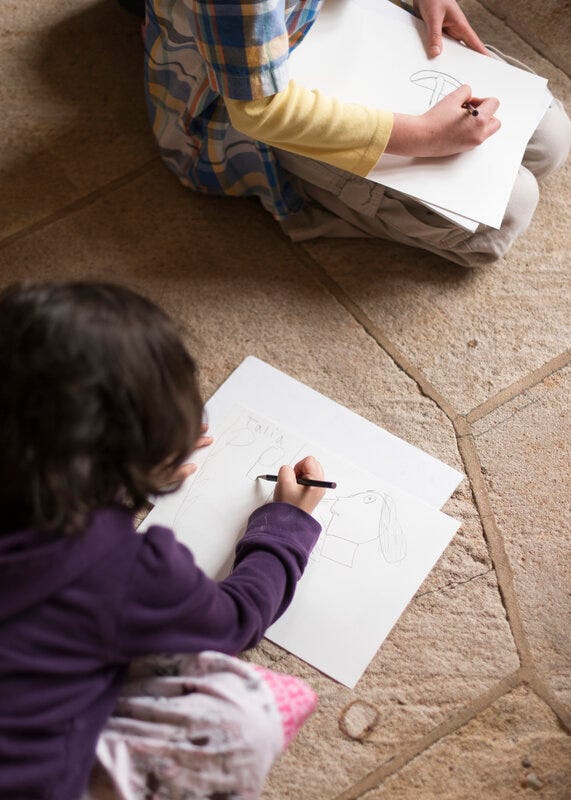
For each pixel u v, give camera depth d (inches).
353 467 47.7
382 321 53.0
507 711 43.4
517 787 41.8
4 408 28.2
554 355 52.2
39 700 30.3
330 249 55.1
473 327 52.9
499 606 45.7
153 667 35.5
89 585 30.0
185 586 32.7
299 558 41.2
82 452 28.2
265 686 35.4
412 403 50.6
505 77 51.6
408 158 48.5
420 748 42.5
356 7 51.8
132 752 33.9
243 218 56.1
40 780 30.6
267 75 43.2
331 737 42.6
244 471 47.0
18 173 57.4
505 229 51.1
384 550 45.8
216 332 52.5
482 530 47.4
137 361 28.8
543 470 48.9
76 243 55.2
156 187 57.0
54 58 61.2
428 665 44.2
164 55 49.9
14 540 28.6
